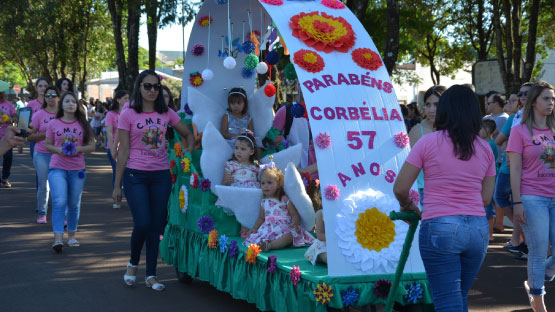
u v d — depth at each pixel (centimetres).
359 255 405
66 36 3288
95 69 4631
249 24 655
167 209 618
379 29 1666
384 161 437
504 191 709
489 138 821
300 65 447
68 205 752
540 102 466
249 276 470
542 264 473
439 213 329
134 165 555
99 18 3275
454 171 331
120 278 616
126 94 974
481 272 652
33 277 613
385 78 473
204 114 630
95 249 745
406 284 406
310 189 529
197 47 649
